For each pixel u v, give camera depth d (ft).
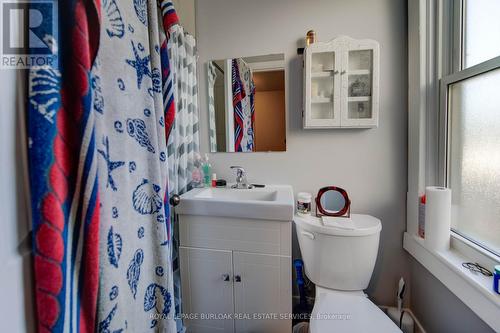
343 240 3.57
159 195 2.81
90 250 1.76
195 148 4.75
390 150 4.33
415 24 3.84
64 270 1.55
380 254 4.49
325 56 4.11
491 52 2.80
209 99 4.85
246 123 4.76
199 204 3.71
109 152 2.26
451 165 3.52
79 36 1.69
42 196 1.47
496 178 2.71
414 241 3.93
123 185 2.41
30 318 1.45
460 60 3.35
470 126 3.12
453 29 3.49
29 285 1.45
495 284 2.33
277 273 3.64
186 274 3.93
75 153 1.70
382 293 4.55
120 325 2.29
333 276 3.69
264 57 4.59
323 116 4.19
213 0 4.71
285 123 4.62
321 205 4.21
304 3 4.41
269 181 4.76
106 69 2.23
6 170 1.33
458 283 2.83
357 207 4.49
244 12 4.61
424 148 3.83
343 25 4.30
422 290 3.97
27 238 1.45
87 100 1.72
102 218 2.02
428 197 3.37
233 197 4.48
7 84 1.35
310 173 4.60
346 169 4.48
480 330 2.68
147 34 2.77
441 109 3.63
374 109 3.91
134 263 2.56
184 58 4.31
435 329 3.60
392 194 4.37
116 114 2.33
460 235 3.31
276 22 4.51
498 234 2.70
